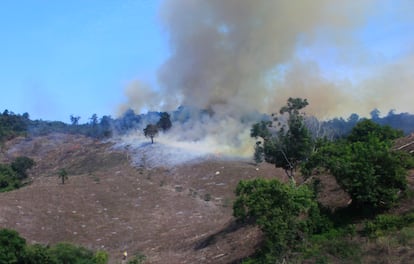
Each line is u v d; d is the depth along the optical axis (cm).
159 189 8406
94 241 5966
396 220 3130
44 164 12138
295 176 5456
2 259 3891
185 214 6944
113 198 7819
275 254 3152
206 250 4516
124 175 9494
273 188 3225
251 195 3247
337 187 4184
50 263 4028
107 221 6769
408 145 4406
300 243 3222
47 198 7556
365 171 3391
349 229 3284
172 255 4772
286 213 3184
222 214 6706
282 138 4828
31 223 6419
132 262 4684
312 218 3422
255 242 4059
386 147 3572
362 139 4884
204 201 7631
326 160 3766
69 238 6081
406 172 3562
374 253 2881
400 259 2717
